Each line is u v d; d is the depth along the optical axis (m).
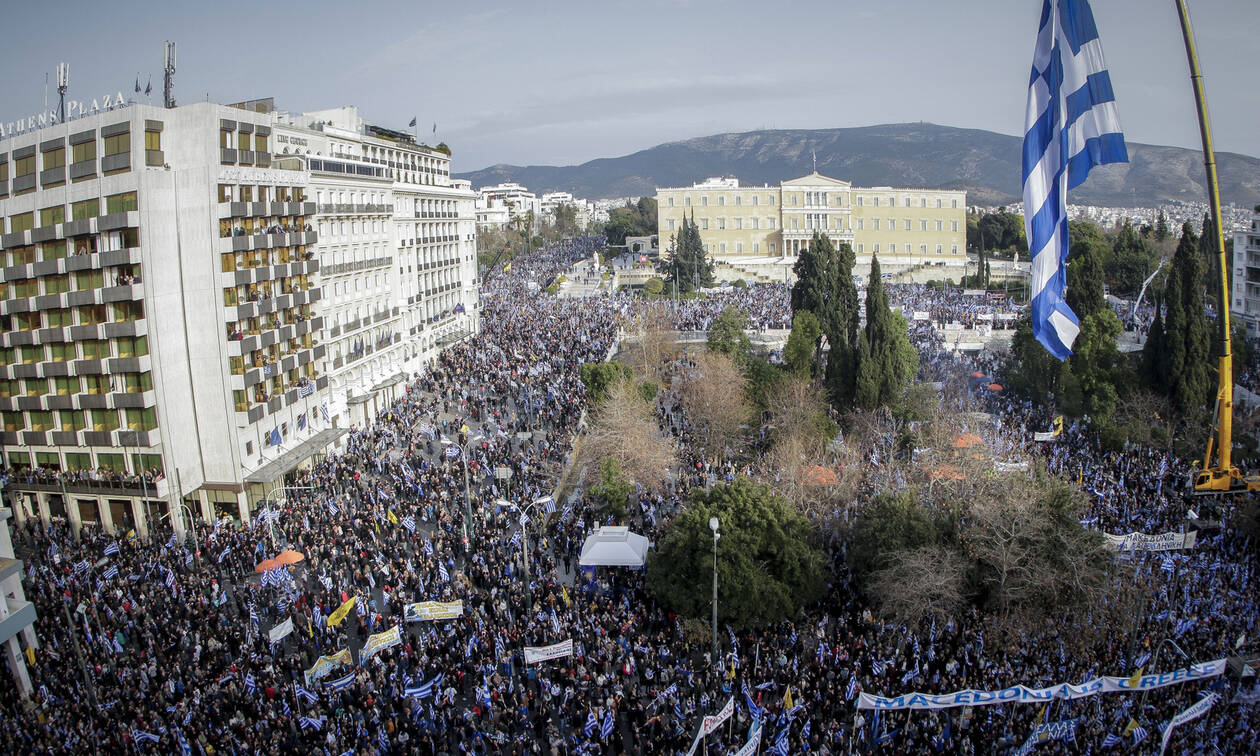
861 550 47.69
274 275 71.19
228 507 67.25
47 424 66.69
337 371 83.94
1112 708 36.41
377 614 45.91
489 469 67.62
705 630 43.44
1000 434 71.12
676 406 85.62
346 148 99.69
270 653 43.22
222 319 65.25
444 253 121.81
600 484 61.41
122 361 62.75
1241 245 136.12
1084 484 61.31
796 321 92.62
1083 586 42.66
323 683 38.72
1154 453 70.44
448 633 43.03
